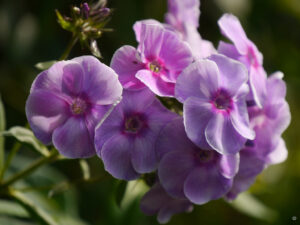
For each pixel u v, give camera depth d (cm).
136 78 21
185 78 21
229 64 21
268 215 36
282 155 24
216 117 21
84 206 36
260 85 23
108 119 21
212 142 21
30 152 37
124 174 21
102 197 36
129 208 32
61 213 32
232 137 21
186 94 21
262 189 33
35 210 26
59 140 21
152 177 23
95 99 20
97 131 21
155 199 23
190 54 22
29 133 24
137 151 21
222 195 22
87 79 20
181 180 22
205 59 21
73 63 20
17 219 33
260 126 23
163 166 21
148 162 21
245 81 21
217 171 22
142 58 21
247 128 22
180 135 21
